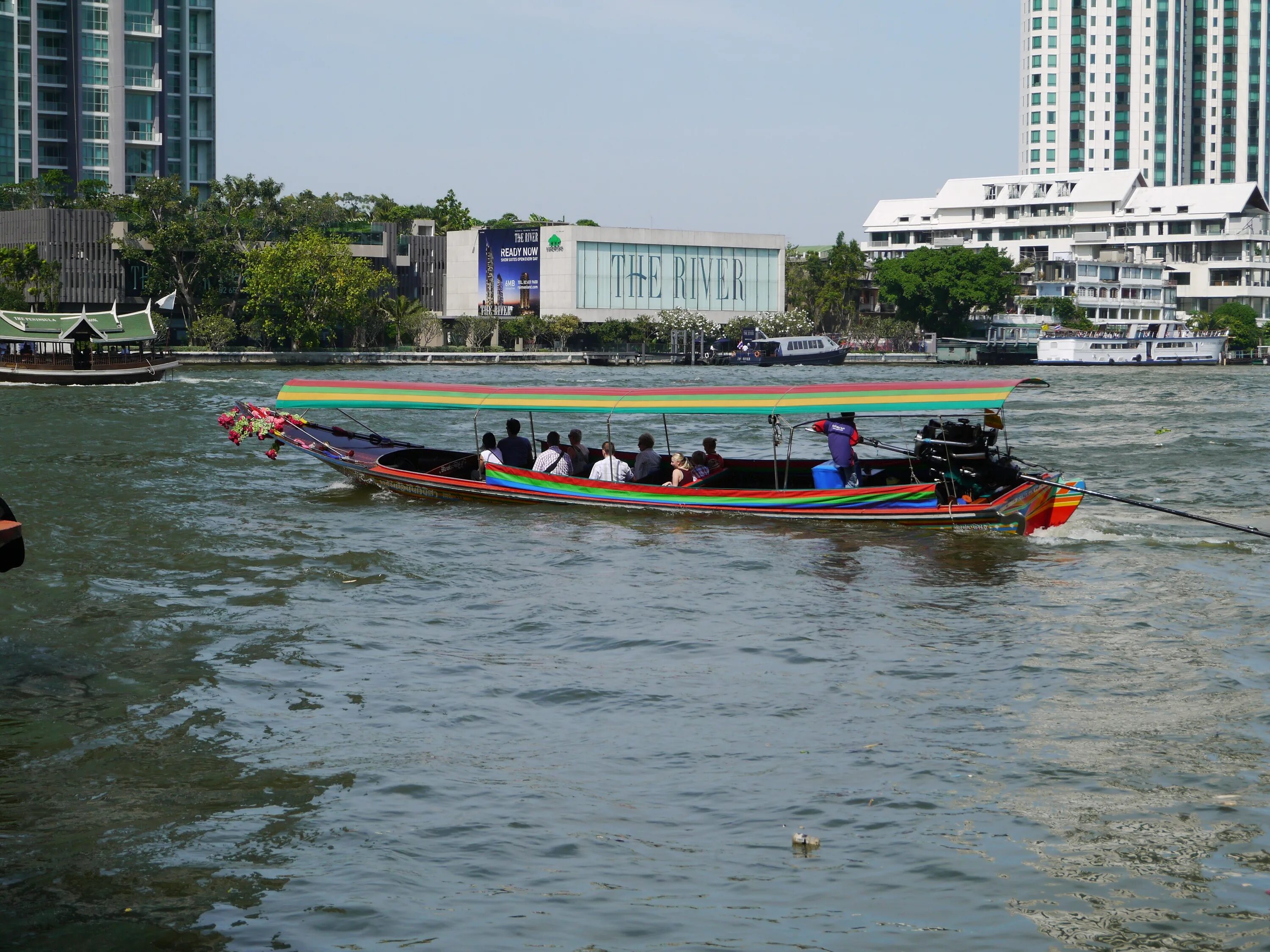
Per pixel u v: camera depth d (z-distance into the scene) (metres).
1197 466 33.22
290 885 8.99
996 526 22.12
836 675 13.94
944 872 9.18
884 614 16.75
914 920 8.53
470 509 25.02
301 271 103.56
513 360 117.69
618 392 25.77
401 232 140.12
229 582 18.33
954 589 18.20
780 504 23.23
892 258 150.88
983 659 14.56
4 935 8.30
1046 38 185.00
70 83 131.88
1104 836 9.72
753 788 10.69
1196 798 10.41
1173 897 8.80
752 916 8.59
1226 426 46.19
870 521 22.73
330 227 125.00
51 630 15.50
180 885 8.99
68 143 132.50
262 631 15.59
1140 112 184.62
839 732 12.05
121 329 71.69
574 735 11.96
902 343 138.50
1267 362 134.62
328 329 109.19
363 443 28.31
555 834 9.80
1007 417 51.09
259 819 10.03
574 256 125.75
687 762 11.27
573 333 126.06
